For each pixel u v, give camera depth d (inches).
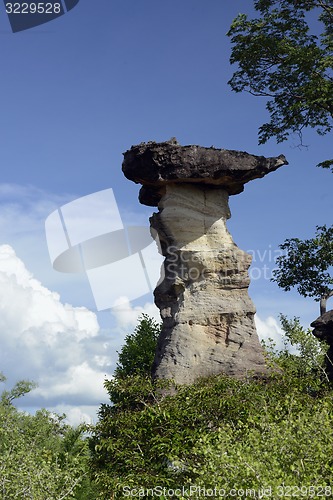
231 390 799.1
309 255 1243.8
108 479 706.8
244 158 1035.3
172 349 1007.0
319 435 569.6
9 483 688.4
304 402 762.2
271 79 1182.9
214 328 1020.5
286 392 789.9
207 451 542.6
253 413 720.3
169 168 1026.7
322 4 1176.8
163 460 724.7
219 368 981.8
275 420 660.7
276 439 556.7
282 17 1172.5
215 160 1025.5
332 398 762.2
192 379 979.3
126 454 732.0
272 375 856.9
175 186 1059.3
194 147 1027.9
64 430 1275.8
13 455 745.6
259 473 493.7
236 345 1002.1
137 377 847.1
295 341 1016.2
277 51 1154.7
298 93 1184.2
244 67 1184.2
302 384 824.9
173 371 988.6
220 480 506.9
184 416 745.6
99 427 797.9
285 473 506.0
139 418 761.0
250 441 554.6
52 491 693.3
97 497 734.5
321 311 1227.9
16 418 1304.1
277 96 1197.1
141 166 1040.8
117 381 841.5
